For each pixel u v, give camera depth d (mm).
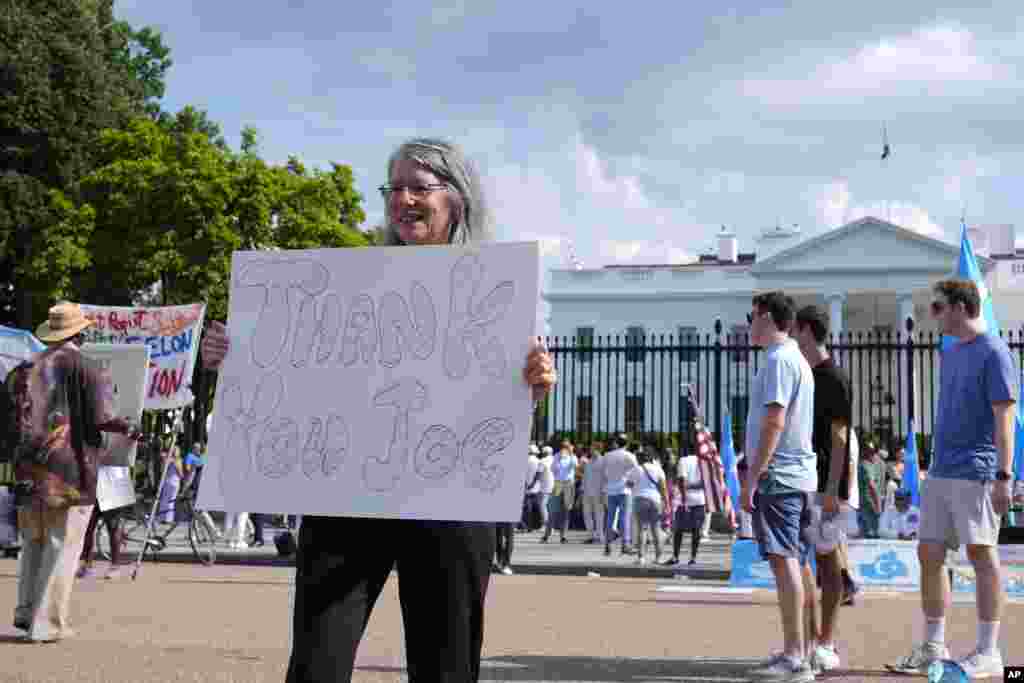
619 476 18125
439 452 2986
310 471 3066
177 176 30156
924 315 54844
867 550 12852
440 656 2859
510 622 8922
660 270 56156
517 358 3004
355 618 2844
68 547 7301
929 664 6156
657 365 54844
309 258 3264
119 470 11094
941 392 6297
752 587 13102
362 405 3100
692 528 16109
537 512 24203
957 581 11734
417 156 3189
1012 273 51969
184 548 17750
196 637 7566
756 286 52594
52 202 31703
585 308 56656
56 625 7270
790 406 5988
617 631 8328
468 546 2914
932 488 6207
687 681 5895
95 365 7469
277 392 3184
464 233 3229
